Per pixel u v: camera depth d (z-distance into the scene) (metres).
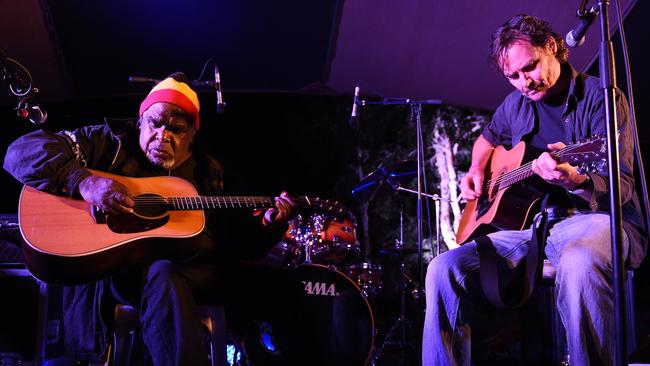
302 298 3.27
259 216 2.76
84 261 2.20
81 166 2.38
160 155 2.56
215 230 2.70
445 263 2.47
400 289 5.43
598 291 2.04
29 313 3.35
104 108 8.45
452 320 2.43
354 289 3.44
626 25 4.86
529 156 2.51
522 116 2.65
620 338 1.51
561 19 4.98
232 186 2.89
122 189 2.29
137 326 2.46
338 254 4.29
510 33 2.36
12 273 3.38
